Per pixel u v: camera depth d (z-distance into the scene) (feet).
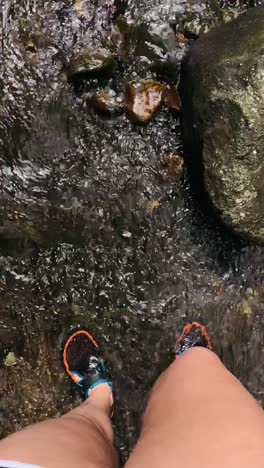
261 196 2.97
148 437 2.02
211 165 2.95
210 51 3.00
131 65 3.32
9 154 3.21
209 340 3.56
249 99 2.78
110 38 3.31
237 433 1.86
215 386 2.30
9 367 3.45
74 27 3.26
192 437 1.87
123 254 3.44
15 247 3.32
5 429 3.47
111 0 3.30
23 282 3.38
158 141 3.37
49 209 3.30
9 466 1.79
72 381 3.52
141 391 3.56
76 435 2.25
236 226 3.01
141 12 3.31
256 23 2.95
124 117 3.33
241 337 3.62
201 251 3.48
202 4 3.39
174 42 3.34
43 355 3.49
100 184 3.36
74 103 3.29
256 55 2.78
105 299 3.47
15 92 3.18
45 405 3.52
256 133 2.81
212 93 2.87
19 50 3.19
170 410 2.21
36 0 3.21
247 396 2.25
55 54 3.25
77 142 3.33
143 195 3.41
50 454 1.91
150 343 3.54
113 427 3.56
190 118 3.09
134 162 3.38
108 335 3.51
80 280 3.44
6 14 3.16
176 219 3.44
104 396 3.33
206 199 3.15
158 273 3.47
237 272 3.53
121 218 3.41
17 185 3.23
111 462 2.26
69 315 3.47
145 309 3.50
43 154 3.28
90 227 3.39
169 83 3.34
